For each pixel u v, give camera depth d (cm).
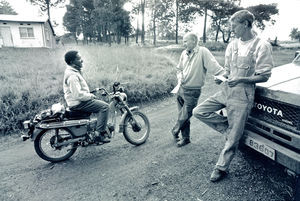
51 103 575
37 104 554
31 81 679
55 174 322
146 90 729
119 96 384
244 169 311
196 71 355
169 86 808
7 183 303
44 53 1392
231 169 312
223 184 281
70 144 355
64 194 278
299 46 3722
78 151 392
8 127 479
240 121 268
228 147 281
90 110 352
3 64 961
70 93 340
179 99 394
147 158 356
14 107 518
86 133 358
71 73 334
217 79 304
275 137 246
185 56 375
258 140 258
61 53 1281
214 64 346
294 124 229
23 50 1714
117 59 1062
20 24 2336
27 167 343
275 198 253
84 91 339
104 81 712
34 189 289
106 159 361
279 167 308
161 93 766
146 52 1340
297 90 234
